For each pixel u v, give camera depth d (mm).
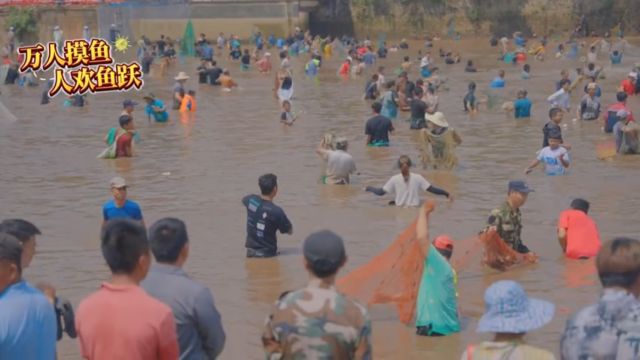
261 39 62438
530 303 5754
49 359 6215
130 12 64688
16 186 21000
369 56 55156
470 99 32625
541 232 15836
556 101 31922
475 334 10852
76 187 20719
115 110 35219
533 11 71500
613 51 55594
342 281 11961
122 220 6137
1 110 32406
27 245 6902
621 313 5531
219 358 10336
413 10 71125
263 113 33281
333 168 20266
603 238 15484
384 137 25609
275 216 14445
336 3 70938
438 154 21797
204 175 21719
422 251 10797
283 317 5941
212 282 13328
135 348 5863
